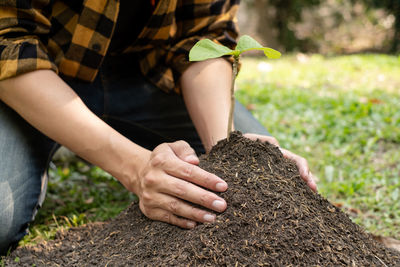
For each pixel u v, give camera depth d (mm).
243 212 1195
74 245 1463
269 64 6211
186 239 1188
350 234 1269
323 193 2010
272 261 1098
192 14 1775
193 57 1043
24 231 1566
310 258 1117
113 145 1311
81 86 1805
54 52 1584
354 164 2398
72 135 1313
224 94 1624
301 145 2750
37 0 1388
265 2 8227
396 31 7223
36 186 1623
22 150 1603
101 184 2262
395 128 2865
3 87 1331
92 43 1546
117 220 1491
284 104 3711
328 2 9758
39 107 1312
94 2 1455
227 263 1093
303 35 9531
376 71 5266
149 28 1677
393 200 1913
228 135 1394
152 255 1217
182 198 1212
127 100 1934
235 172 1306
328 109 3518
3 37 1341
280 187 1269
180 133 2094
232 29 1810
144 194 1271
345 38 9477
